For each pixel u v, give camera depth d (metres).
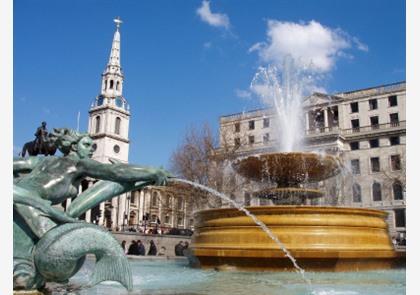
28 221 3.63
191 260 8.98
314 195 11.90
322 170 11.79
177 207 41.59
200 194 31.23
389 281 5.54
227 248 7.59
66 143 4.18
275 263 7.13
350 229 7.59
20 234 3.58
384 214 8.56
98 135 79.00
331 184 33.25
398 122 50.78
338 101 57.22
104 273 3.64
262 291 4.37
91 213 51.34
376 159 51.34
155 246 21.86
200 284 5.11
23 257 3.56
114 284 4.73
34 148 5.92
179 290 4.39
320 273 6.80
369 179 50.91
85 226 3.66
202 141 32.41
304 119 54.94
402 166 46.31
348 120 56.12
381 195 49.62
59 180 3.98
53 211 3.71
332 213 7.58
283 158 11.28
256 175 12.38
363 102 55.50
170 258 15.77
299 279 5.76
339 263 7.12
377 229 8.09
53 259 3.47
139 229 34.84
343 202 33.00
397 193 48.84
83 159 4.17
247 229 7.62
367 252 7.37
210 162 31.75
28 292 3.47
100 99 83.19
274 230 7.38
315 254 6.98
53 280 3.58
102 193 4.19
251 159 11.73
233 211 7.93
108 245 3.66
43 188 3.87
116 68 85.56
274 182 12.54
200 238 8.52
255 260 7.21
